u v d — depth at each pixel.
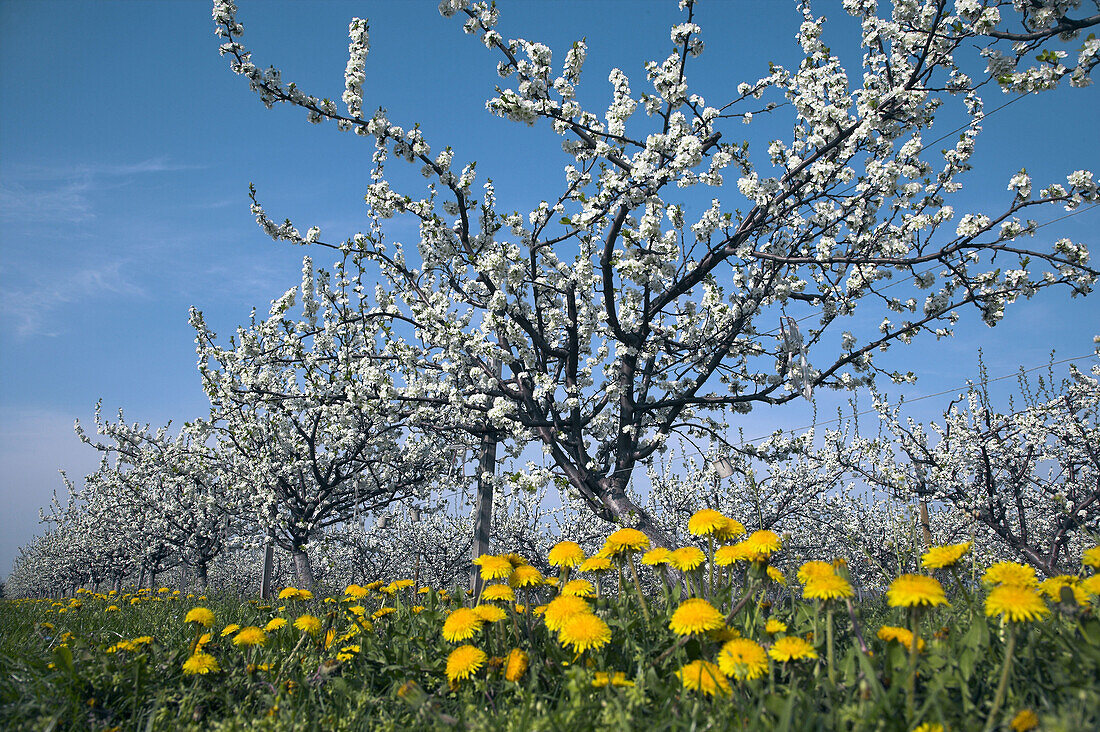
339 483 11.23
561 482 7.69
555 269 8.20
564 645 2.32
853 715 1.55
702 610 2.02
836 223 7.63
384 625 3.24
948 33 5.52
